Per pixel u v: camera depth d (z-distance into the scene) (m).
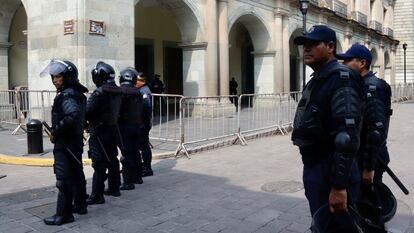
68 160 5.18
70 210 5.23
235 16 18.66
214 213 5.58
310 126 3.21
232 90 24.81
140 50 21.05
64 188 5.16
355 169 3.32
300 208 5.77
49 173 8.09
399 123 16.95
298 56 30.19
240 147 10.90
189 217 5.43
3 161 9.07
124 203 6.02
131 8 13.20
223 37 17.70
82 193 5.50
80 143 5.31
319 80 3.20
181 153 9.62
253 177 7.61
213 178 7.54
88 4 11.92
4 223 5.21
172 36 22.89
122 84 6.75
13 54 17.08
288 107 13.83
